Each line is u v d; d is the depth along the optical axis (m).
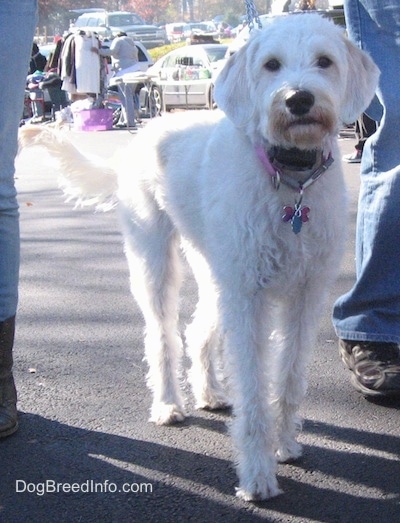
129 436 1.61
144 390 1.79
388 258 1.71
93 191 2.01
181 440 1.60
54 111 9.00
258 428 1.44
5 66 1.52
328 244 1.49
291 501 1.39
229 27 18.67
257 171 1.44
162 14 27.95
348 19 1.72
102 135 7.12
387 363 1.73
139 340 2.07
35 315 2.28
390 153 1.71
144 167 1.82
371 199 1.72
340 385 1.79
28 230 3.42
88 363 1.93
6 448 1.55
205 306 1.80
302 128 1.41
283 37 1.46
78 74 8.02
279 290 1.50
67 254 2.97
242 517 1.35
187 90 7.75
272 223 1.44
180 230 1.74
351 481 1.44
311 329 1.55
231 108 1.52
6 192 1.58
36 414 1.68
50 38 20.80
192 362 1.85
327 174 1.47
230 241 1.47
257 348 1.49
